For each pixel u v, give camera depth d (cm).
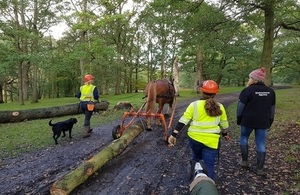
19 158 662
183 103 1944
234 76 3597
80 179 471
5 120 1256
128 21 3362
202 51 3070
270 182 497
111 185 493
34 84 2753
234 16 1349
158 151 712
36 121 1302
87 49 2448
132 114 809
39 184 502
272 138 796
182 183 502
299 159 610
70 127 848
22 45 2369
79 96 892
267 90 519
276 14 1620
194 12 1324
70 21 2567
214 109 394
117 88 3734
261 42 3209
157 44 3981
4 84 4272
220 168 570
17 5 2417
